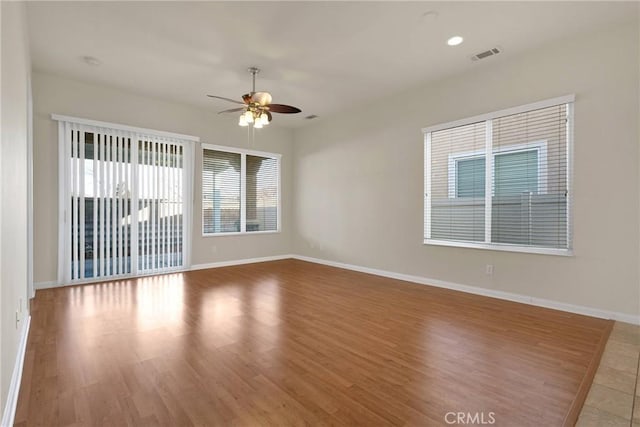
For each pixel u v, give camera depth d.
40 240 4.21
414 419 1.70
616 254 3.10
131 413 1.73
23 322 2.50
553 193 3.50
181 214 5.48
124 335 2.76
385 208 5.18
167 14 2.95
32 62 3.90
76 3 2.78
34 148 4.16
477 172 4.11
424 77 4.31
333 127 6.08
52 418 1.68
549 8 2.84
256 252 6.50
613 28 3.09
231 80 4.42
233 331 2.87
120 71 4.16
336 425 1.65
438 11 2.89
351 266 5.75
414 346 2.58
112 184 4.77
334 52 3.64
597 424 1.65
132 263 4.97
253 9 2.87
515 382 2.05
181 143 5.46
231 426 1.64
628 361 2.31
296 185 6.94
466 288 4.19
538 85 3.55
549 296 3.51
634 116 3.00
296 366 2.25
